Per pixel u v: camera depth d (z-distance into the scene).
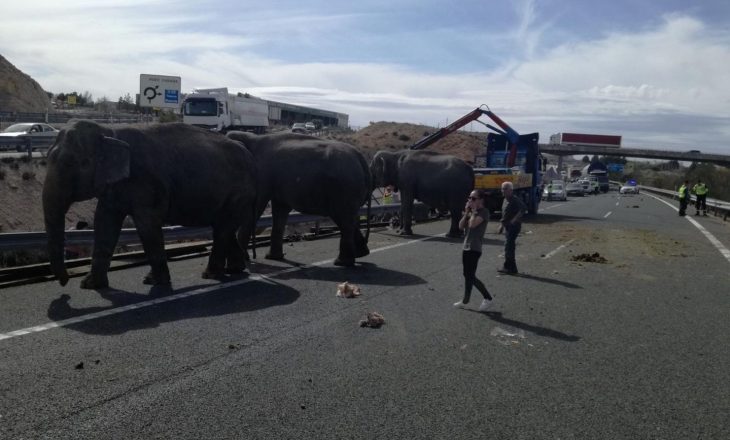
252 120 45.94
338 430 4.79
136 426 4.73
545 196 51.44
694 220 30.23
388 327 7.91
